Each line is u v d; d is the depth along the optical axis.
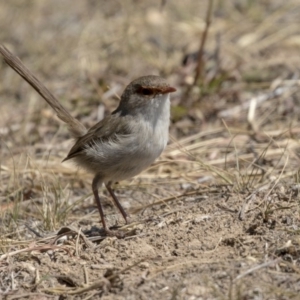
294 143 13.17
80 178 13.11
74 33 19.80
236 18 19.53
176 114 15.10
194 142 14.23
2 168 13.41
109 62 18.20
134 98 10.12
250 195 10.30
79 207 12.16
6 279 9.19
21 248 10.11
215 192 11.19
